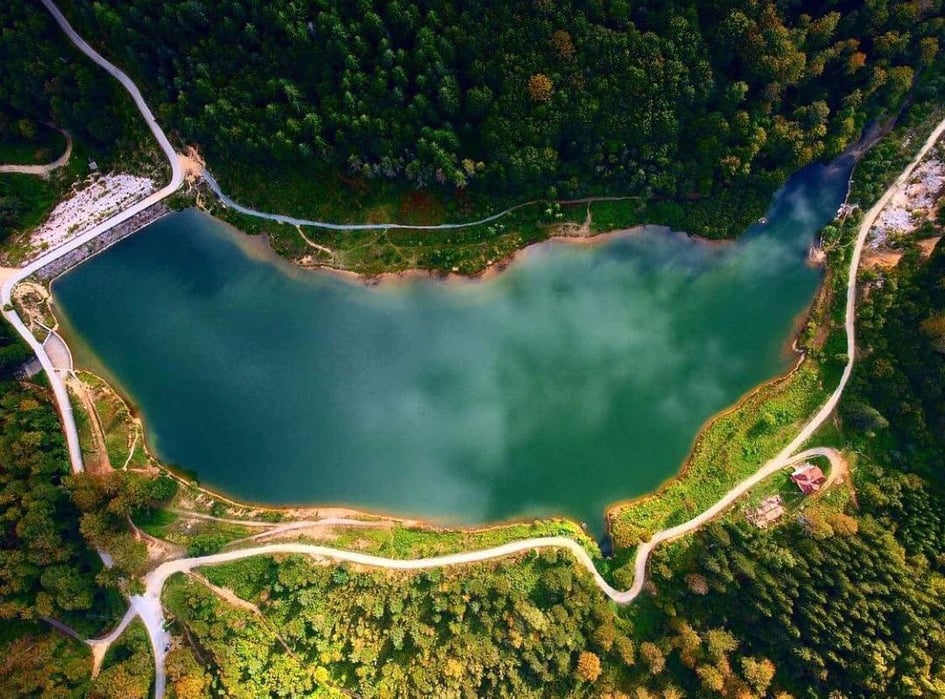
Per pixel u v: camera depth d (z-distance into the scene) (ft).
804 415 294.87
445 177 279.69
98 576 269.44
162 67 269.23
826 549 270.46
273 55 260.62
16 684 246.47
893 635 255.70
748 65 269.23
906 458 284.00
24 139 294.25
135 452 290.76
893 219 296.10
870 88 280.10
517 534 293.64
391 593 282.97
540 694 276.21
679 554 287.07
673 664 280.10
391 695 272.31
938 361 270.67
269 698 270.46
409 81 265.95
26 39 265.13
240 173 295.28
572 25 255.29
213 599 278.26
